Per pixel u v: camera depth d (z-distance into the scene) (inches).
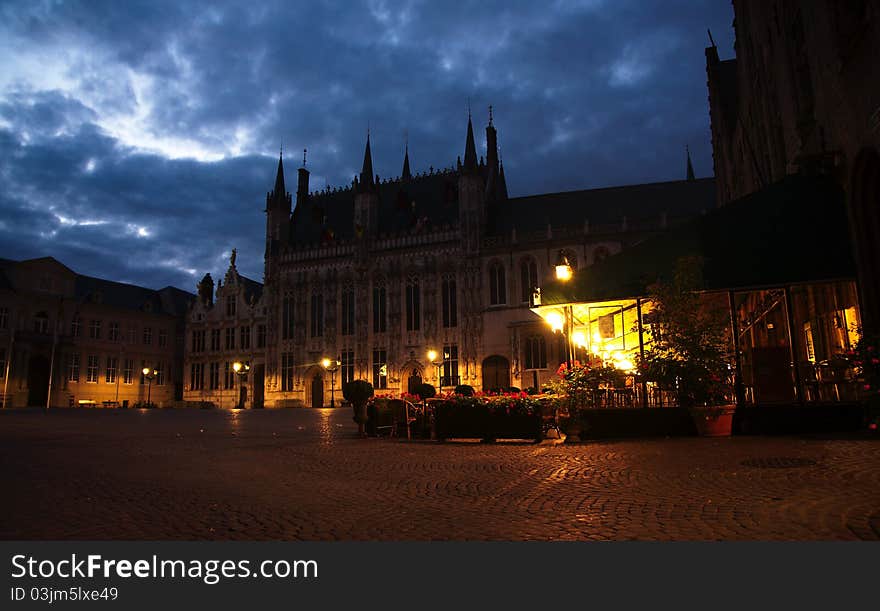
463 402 618.2
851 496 261.1
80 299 2792.8
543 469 390.6
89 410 1854.1
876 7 455.2
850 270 551.8
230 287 2901.1
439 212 2516.0
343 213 2736.2
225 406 2797.7
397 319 2368.4
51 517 269.3
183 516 270.8
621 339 995.9
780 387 643.5
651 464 387.9
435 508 281.6
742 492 283.3
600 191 2378.2
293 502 300.0
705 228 622.8
